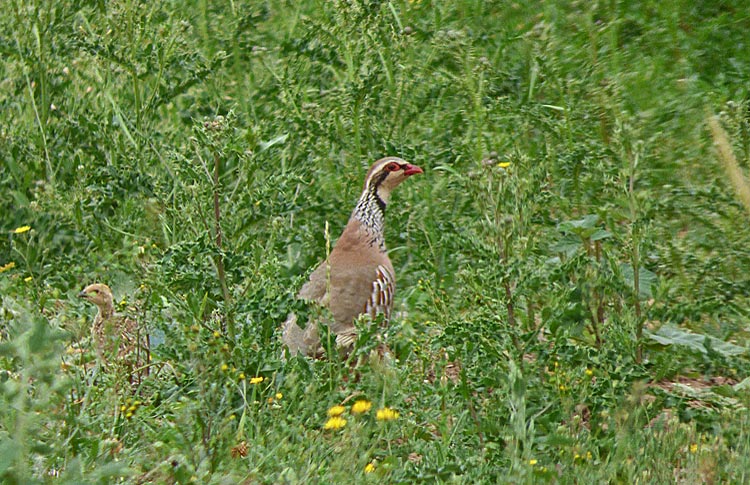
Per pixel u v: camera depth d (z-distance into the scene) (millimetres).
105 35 15531
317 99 16328
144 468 8969
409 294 13898
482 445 9844
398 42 16406
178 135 15828
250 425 9844
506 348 10305
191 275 10789
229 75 17812
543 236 13609
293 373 10227
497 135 15789
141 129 15094
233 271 10852
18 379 9547
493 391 10781
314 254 14156
